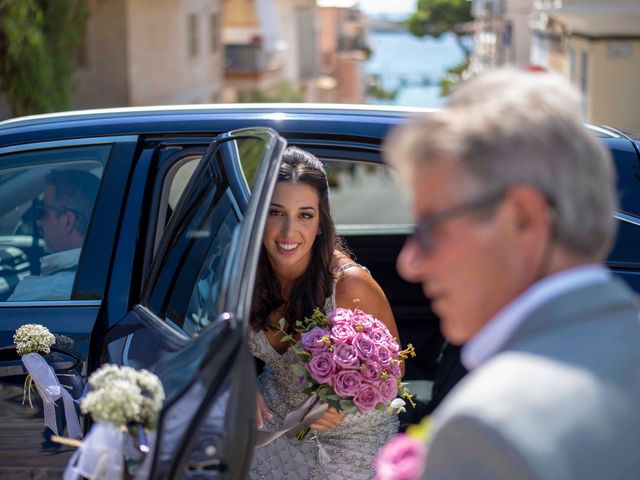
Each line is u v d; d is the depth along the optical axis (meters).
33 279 2.96
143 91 18.97
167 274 2.52
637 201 3.08
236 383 1.73
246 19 33.03
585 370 1.16
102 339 2.75
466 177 1.21
